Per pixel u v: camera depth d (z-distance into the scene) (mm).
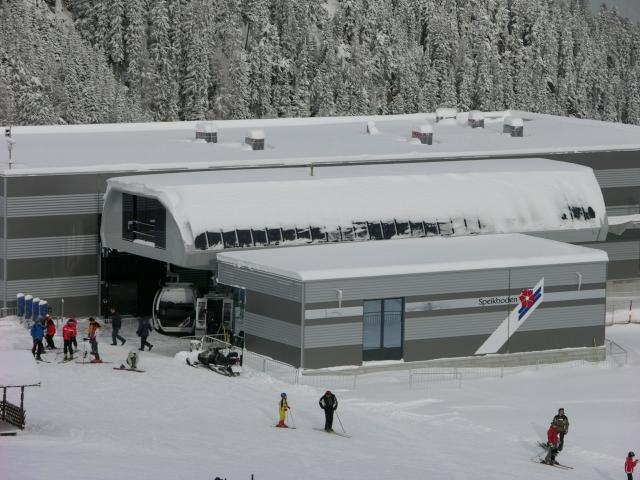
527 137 103625
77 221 77625
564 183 83188
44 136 99625
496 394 62531
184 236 70875
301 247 72750
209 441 50094
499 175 82312
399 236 76375
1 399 55062
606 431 56062
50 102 186125
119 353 67250
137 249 74938
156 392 58375
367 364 65500
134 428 51531
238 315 68125
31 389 57438
